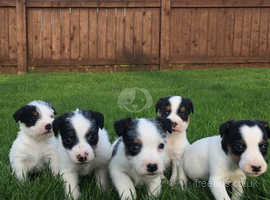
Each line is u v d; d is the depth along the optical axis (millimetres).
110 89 3236
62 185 1688
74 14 4203
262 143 1559
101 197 1652
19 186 1652
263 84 3324
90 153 1660
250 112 2473
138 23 4297
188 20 4336
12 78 3783
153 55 4391
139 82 3520
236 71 4102
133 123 1690
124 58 4352
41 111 1843
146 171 1603
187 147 1884
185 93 2975
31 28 4199
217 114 2439
